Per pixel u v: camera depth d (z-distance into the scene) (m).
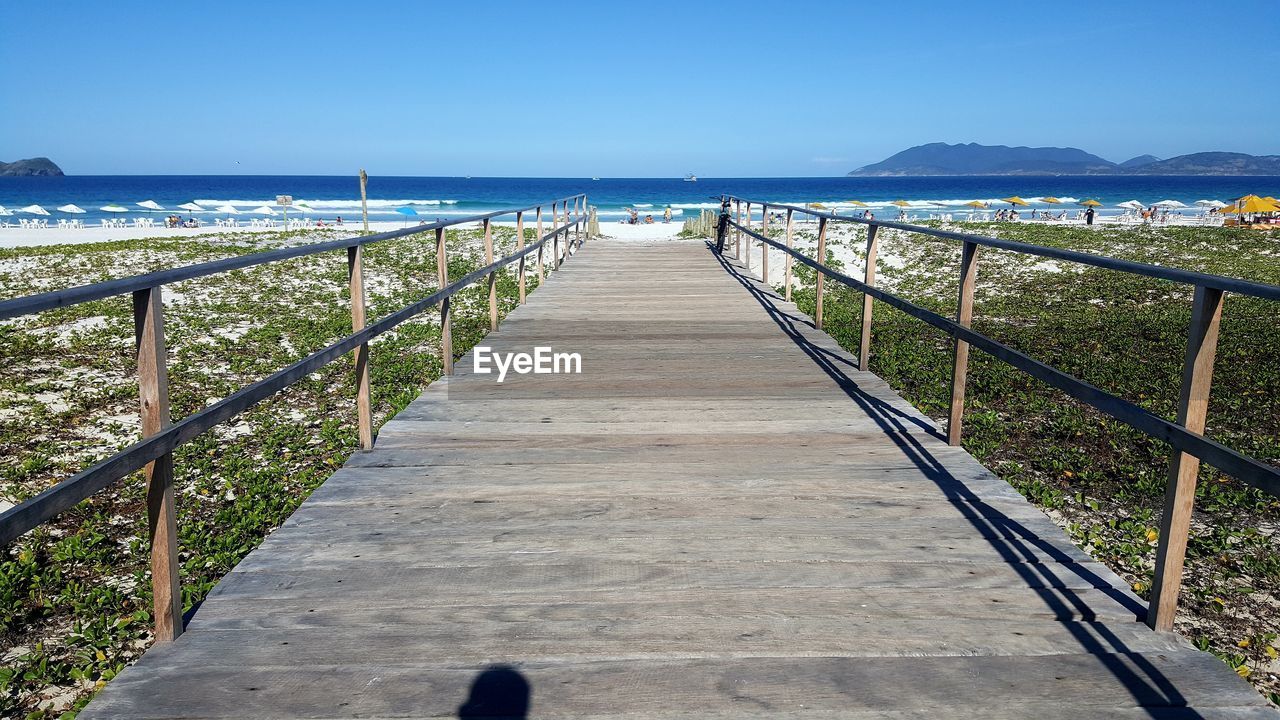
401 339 10.97
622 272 13.81
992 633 2.73
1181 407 2.59
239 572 3.14
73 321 12.23
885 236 23.17
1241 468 2.23
